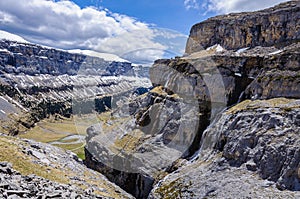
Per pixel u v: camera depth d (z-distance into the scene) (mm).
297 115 33594
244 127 37562
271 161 31922
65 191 16422
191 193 33000
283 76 41750
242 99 46562
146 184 37688
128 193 35625
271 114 35906
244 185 31328
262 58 48281
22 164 25203
